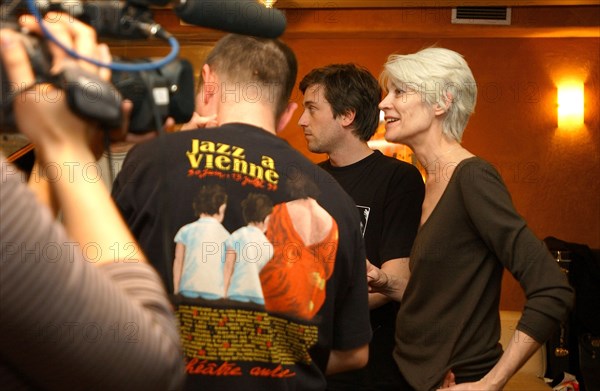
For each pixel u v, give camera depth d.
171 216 1.29
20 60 0.66
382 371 2.40
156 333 0.65
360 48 6.92
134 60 0.80
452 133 2.23
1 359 0.62
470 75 2.23
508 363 1.98
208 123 1.46
